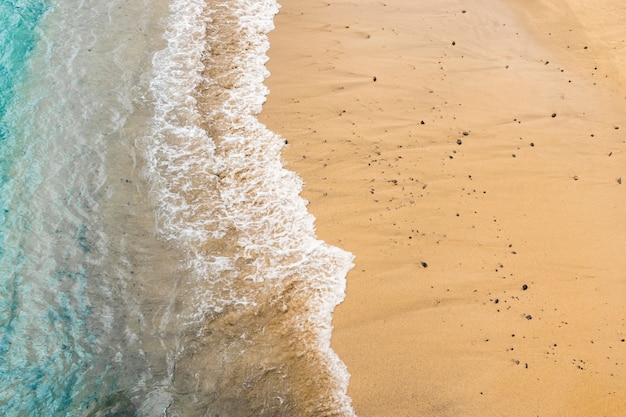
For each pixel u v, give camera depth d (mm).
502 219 8359
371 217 8438
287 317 7438
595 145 9500
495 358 6805
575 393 6469
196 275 7953
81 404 6695
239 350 7152
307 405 6578
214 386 6836
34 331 7305
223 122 9938
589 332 7039
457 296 7453
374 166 9109
